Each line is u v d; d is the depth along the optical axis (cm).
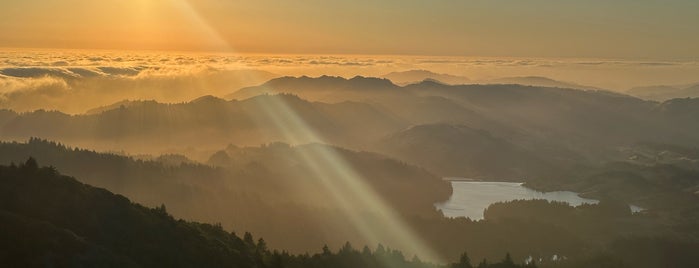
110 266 10912
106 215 12688
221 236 14238
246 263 13012
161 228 12975
